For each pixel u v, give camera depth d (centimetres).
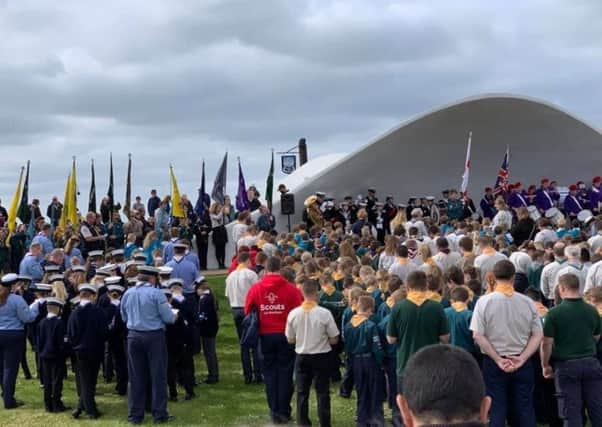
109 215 2912
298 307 1048
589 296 956
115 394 1350
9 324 1266
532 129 3544
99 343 1180
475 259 1323
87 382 1183
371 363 1006
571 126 3459
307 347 1025
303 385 1038
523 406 835
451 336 950
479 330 824
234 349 1697
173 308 1256
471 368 253
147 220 2709
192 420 1146
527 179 3747
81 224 2416
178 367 1345
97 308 1188
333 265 1412
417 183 3638
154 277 1152
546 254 1423
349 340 1020
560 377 841
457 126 3472
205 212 2897
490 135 3566
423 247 1373
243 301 1380
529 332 823
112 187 2944
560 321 838
